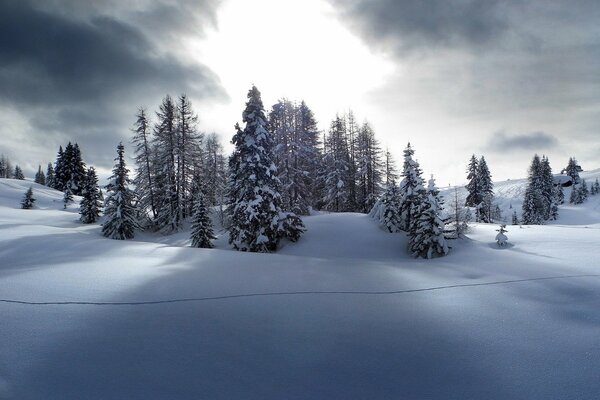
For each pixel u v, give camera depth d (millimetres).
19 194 62375
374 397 4590
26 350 5215
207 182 44375
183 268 11734
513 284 9844
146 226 36719
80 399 4242
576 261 13016
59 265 11086
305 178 43312
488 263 14633
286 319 7020
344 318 7168
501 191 96375
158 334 6051
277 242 25406
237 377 4902
